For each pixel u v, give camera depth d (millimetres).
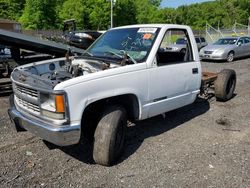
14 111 4461
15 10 69375
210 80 7223
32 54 9008
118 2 63094
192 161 4477
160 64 5000
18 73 4574
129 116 4879
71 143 3885
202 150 4848
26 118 4172
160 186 3838
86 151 4762
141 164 4371
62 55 8711
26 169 4188
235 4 99312
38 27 60375
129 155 4637
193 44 5840
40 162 4395
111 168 4254
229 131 5703
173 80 5223
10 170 4152
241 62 17266
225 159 4555
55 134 3795
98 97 4070
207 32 32719
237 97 8211
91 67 4777
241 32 36844
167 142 5141
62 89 3754
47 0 60500
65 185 3830
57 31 48156
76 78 3926
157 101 5012
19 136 5250
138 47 4996
